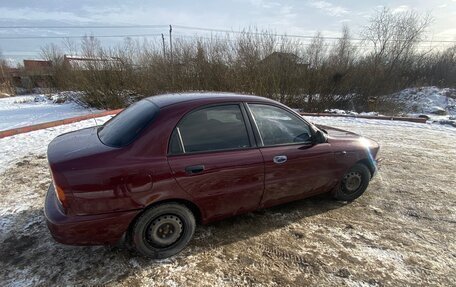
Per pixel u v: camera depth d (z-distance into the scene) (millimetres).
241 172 2791
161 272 2498
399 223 3373
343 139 3615
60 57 20609
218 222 3270
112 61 13758
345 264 2646
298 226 3242
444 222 3424
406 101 16203
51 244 2848
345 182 3715
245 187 2863
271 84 13680
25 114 12195
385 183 4520
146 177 2379
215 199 2744
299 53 14070
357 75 14836
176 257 2688
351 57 14828
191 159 2561
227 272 2518
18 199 3746
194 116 2682
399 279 2486
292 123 3229
